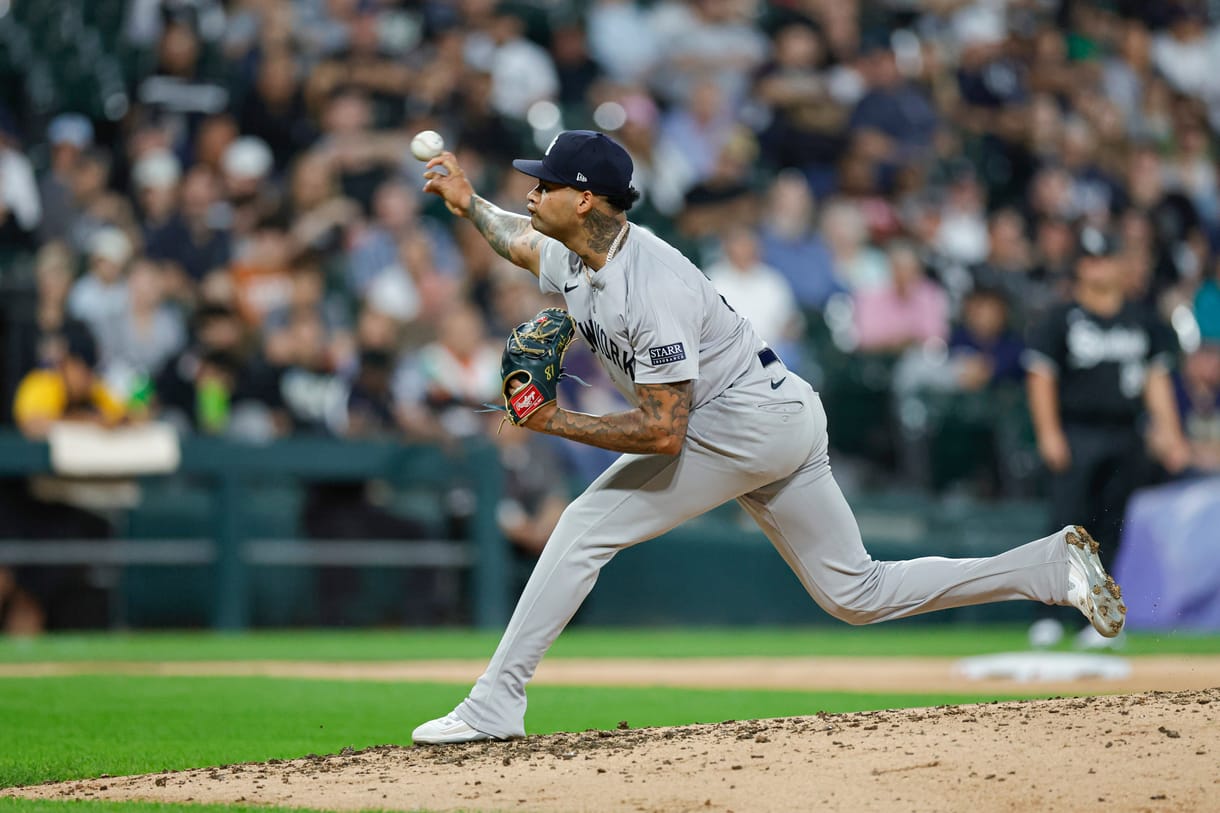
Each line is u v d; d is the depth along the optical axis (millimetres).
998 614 49438
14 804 13812
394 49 56125
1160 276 59156
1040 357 37906
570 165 15555
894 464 50094
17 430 39906
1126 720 14703
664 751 15016
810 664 33438
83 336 41406
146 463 40625
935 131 60344
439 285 47250
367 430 43812
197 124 51562
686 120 57250
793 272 52781
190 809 13367
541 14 58844
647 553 45469
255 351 44531
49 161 50875
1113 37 68938
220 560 41562
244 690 26484
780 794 13125
